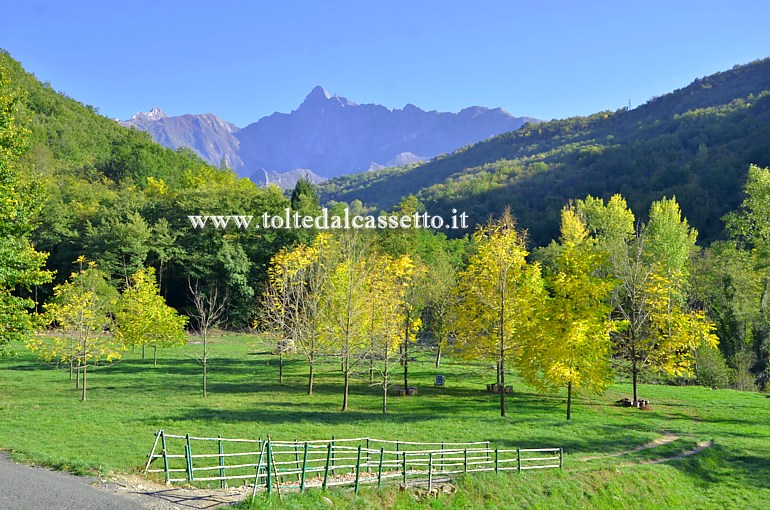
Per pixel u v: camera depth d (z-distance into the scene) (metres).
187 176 118.94
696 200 110.12
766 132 126.38
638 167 141.88
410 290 45.03
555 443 28.73
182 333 52.09
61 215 84.44
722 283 64.00
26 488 15.48
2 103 29.58
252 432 26.27
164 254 82.69
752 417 39.19
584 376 34.03
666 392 47.31
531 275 45.44
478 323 39.81
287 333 46.19
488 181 180.00
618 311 46.62
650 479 25.48
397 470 22.75
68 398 34.47
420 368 57.59
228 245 86.25
